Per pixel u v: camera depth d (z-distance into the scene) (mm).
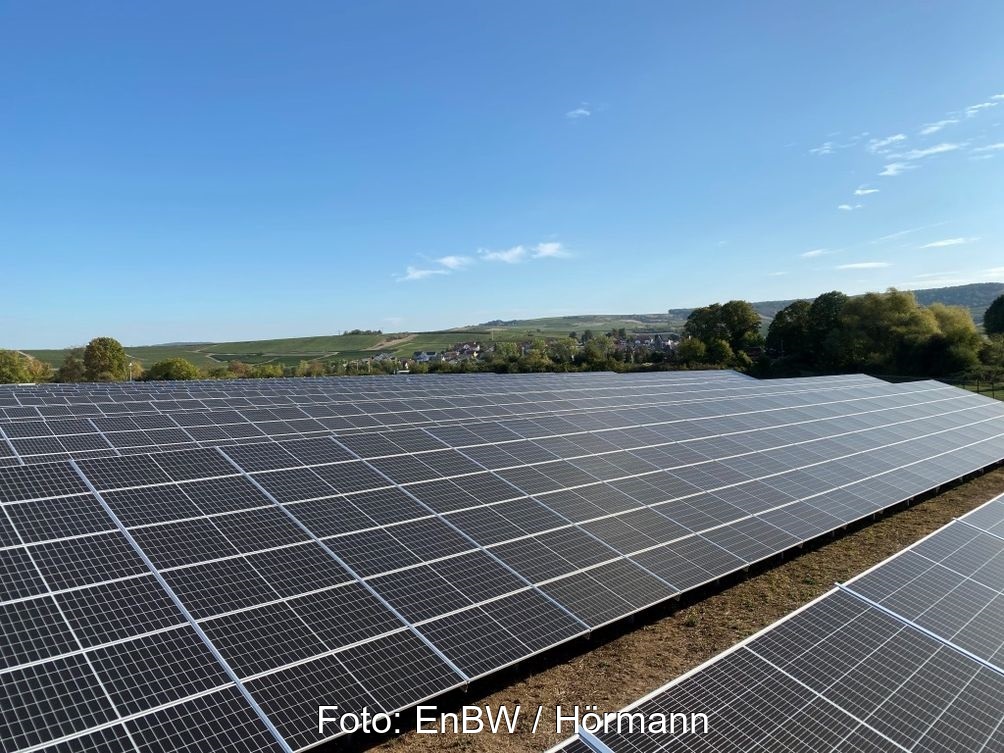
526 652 14258
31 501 15195
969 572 16344
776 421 39844
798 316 129750
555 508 21047
